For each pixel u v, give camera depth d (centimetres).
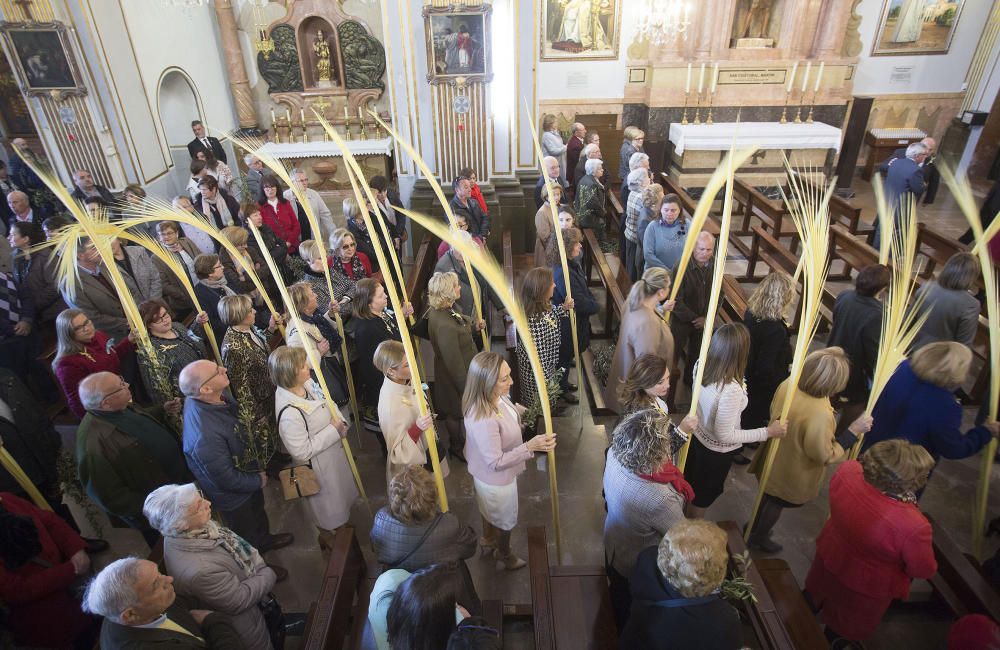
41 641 229
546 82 1054
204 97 916
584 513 351
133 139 744
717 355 256
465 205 566
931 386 260
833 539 230
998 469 375
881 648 271
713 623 157
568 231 386
